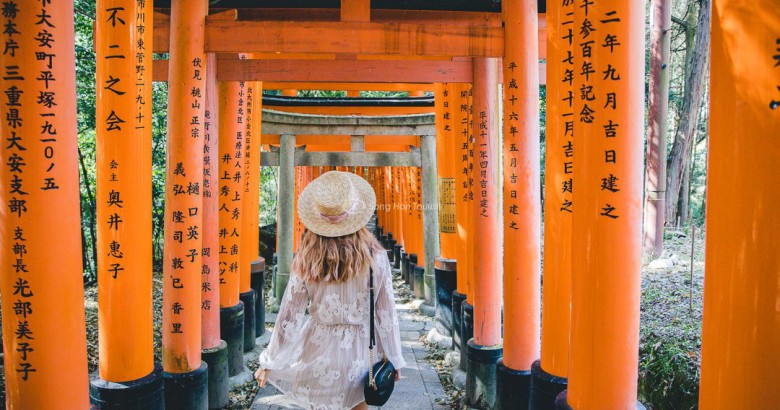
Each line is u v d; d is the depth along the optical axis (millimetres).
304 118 8172
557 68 3084
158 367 3438
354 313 2617
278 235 8141
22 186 2299
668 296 5863
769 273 1620
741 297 1666
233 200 5070
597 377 2395
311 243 2586
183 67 3736
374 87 8297
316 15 4859
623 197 2334
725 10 1674
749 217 1638
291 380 2662
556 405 2635
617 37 2311
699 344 4230
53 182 2334
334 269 2539
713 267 1744
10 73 2264
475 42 3752
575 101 2488
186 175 3773
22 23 2252
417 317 7859
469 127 5285
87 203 9305
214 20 3783
